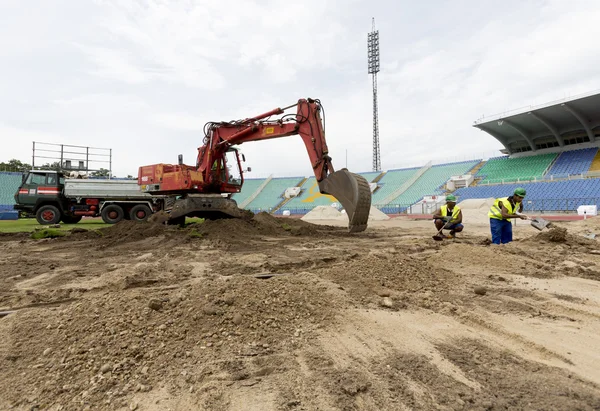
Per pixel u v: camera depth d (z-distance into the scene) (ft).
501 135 113.91
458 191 109.91
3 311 11.96
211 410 6.64
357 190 33.42
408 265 16.81
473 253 19.95
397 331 10.35
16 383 7.54
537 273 17.16
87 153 86.79
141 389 7.32
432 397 6.95
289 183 162.30
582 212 70.95
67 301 13.41
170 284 15.69
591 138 97.14
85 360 8.32
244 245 28.17
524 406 6.56
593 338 9.82
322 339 9.82
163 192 40.50
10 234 36.83
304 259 21.01
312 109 36.32
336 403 6.81
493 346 9.37
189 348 9.11
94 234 35.22
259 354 8.91
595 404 6.59
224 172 41.78
